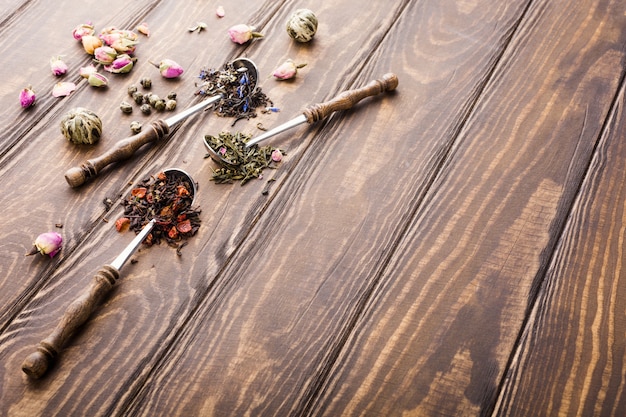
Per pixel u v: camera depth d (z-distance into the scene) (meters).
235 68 0.76
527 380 0.61
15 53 0.78
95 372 0.61
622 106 0.74
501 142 0.72
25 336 0.62
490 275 0.65
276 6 0.81
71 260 0.65
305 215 0.68
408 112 0.74
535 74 0.76
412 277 0.65
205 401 0.60
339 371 0.61
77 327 0.62
